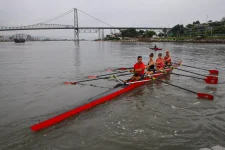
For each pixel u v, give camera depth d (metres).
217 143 5.58
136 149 5.38
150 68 13.52
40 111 7.71
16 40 153.12
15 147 5.44
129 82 10.54
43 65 19.72
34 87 11.08
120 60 24.97
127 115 7.36
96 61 23.61
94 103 8.12
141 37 158.00
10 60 24.34
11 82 12.20
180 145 5.51
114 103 8.57
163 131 6.23
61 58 27.17
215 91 10.39
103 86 11.33
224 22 123.06
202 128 6.35
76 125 6.57
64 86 11.29
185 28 138.12
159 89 10.77
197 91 10.38
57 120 6.66
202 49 46.56
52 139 5.81
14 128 6.38
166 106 8.23
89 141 5.73
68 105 8.32
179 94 9.84
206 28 120.81
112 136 5.96
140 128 6.42
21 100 8.95
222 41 75.50
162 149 5.36
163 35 166.50
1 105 8.33
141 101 8.84
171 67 15.05
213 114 7.40
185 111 7.70
